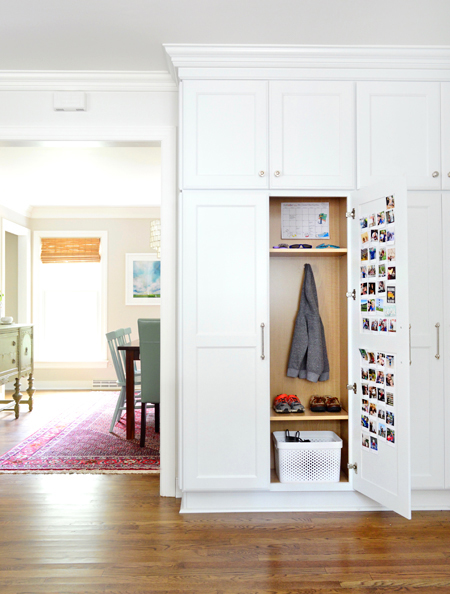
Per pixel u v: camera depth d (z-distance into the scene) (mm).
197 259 2566
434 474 2607
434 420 2611
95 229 6508
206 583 1926
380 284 2445
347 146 2611
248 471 2566
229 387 2564
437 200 2629
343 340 2877
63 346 6488
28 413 5004
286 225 2967
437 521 2518
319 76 2596
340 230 2916
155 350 3801
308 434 2932
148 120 2867
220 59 2541
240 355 2570
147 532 2367
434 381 2613
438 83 2631
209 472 2555
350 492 2682
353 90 2609
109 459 3494
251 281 2576
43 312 6496
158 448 3766
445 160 2631
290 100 2600
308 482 2633
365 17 2262
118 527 2420
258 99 2588
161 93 2871
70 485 2998
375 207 2471
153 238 4984
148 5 2146
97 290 6523
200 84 2578
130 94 2867
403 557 2135
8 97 2852
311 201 2969
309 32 2389
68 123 2859
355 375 2654
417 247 2621
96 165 4539
